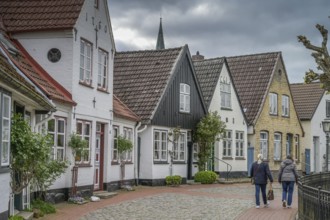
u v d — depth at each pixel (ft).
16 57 63.98
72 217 53.72
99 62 78.38
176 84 106.52
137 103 101.04
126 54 112.37
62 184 66.59
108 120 81.46
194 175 111.86
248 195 84.94
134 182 96.07
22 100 51.31
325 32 82.23
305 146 161.07
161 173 101.50
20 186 49.49
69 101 66.49
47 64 68.85
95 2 75.51
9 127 45.03
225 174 123.44
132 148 90.74
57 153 65.46
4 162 43.88
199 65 128.36
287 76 148.77
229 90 127.03
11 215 47.32
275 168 142.00
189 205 68.39
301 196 55.26
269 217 58.95
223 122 114.21
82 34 71.26
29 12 70.23
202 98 115.44
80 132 71.51
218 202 73.00
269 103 140.36
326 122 96.43
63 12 69.46
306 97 167.12
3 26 69.05
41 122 59.82
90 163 74.18
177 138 104.32
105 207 63.52
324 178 82.99
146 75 106.22
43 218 51.83
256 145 134.00
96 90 76.54
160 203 69.77
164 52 110.11
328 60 82.12
